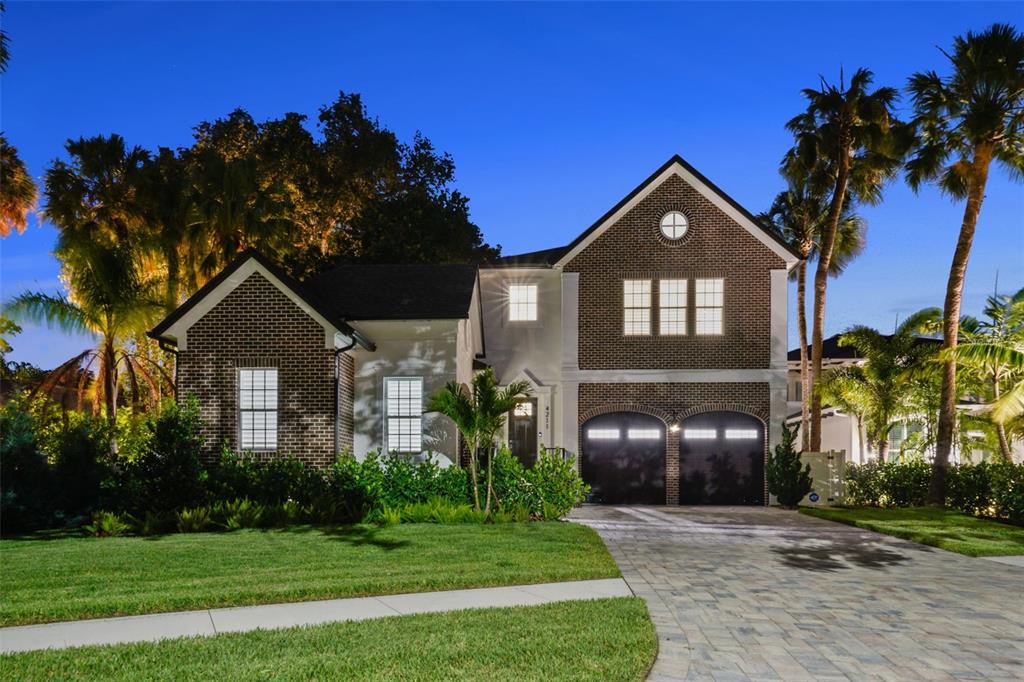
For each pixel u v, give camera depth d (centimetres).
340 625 970
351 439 2353
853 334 3022
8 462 1952
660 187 2861
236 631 948
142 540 1727
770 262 2819
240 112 4553
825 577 1356
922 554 1641
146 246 3002
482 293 2995
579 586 1249
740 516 2336
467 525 1955
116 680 753
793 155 3234
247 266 2206
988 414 2947
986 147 2539
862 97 2972
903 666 829
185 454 2044
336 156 4553
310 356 2186
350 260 4222
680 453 2797
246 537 1758
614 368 2825
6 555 1510
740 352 2798
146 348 3369
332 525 1953
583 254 2870
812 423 3116
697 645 901
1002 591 1255
